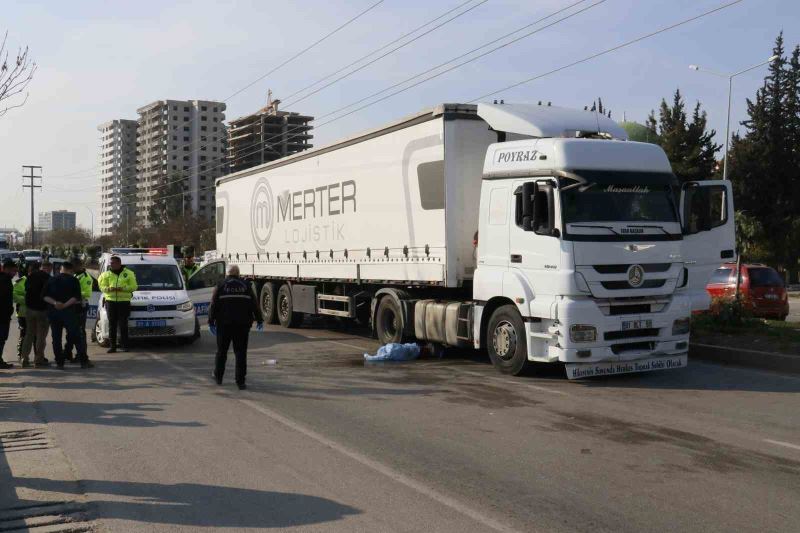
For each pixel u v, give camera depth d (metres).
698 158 55.69
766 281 20.12
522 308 10.86
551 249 10.45
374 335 15.16
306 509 5.48
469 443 7.40
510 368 11.34
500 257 11.41
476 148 12.49
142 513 5.43
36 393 10.22
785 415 8.61
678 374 11.52
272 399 9.74
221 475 6.34
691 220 11.32
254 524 5.19
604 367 10.48
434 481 6.16
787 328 14.24
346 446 7.29
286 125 98.50
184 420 8.47
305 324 20.64
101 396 9.98
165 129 116.00
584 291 10.27
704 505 5.57
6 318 12.59
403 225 13.58
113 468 6.56
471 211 12.44
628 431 7.87
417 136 13.09
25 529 5.12
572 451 7.08
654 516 5.33
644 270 10.64
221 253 23.58
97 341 16.28
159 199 106.56
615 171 10.68
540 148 10.82
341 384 10.88
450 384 10.81
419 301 13.66
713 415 8.62
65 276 12.55
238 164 105.44
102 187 134.12
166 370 12.35
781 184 56.00
